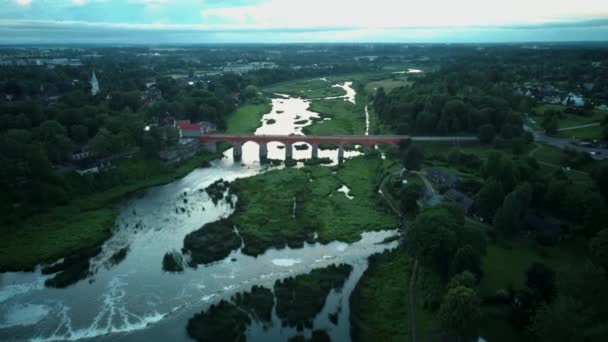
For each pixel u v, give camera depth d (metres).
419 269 117.31
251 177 199.12
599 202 127.06
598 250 102.56
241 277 119.19
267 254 131.62
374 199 172.12
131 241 139.75
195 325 97.94
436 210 115.88
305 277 117.06
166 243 138.62
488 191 137.75
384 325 97.00
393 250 131.50
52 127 187.12
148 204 170.50
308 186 187.12
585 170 178.12
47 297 109.88
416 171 197.00
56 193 160.00
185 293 111.81
